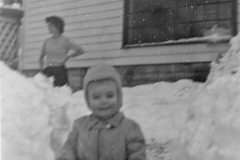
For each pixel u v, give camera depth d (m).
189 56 5.80
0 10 8.47
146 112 4.23
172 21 6.18
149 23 6.40
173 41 6.04
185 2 6.04
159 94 5.07
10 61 8.25
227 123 2.00
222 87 2.35
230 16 5.57
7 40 8.46
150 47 6.23
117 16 6.64
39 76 3.87
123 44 6.56
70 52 7.08
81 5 7.08
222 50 5.48
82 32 7.05
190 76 5.74
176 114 3.97
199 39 5.74
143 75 6.25
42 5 7.77
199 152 2.06
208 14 5.81
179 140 2.46
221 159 1.89
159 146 3.05
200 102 2.43
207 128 2.15
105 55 6.75
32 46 7.98
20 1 10.06
